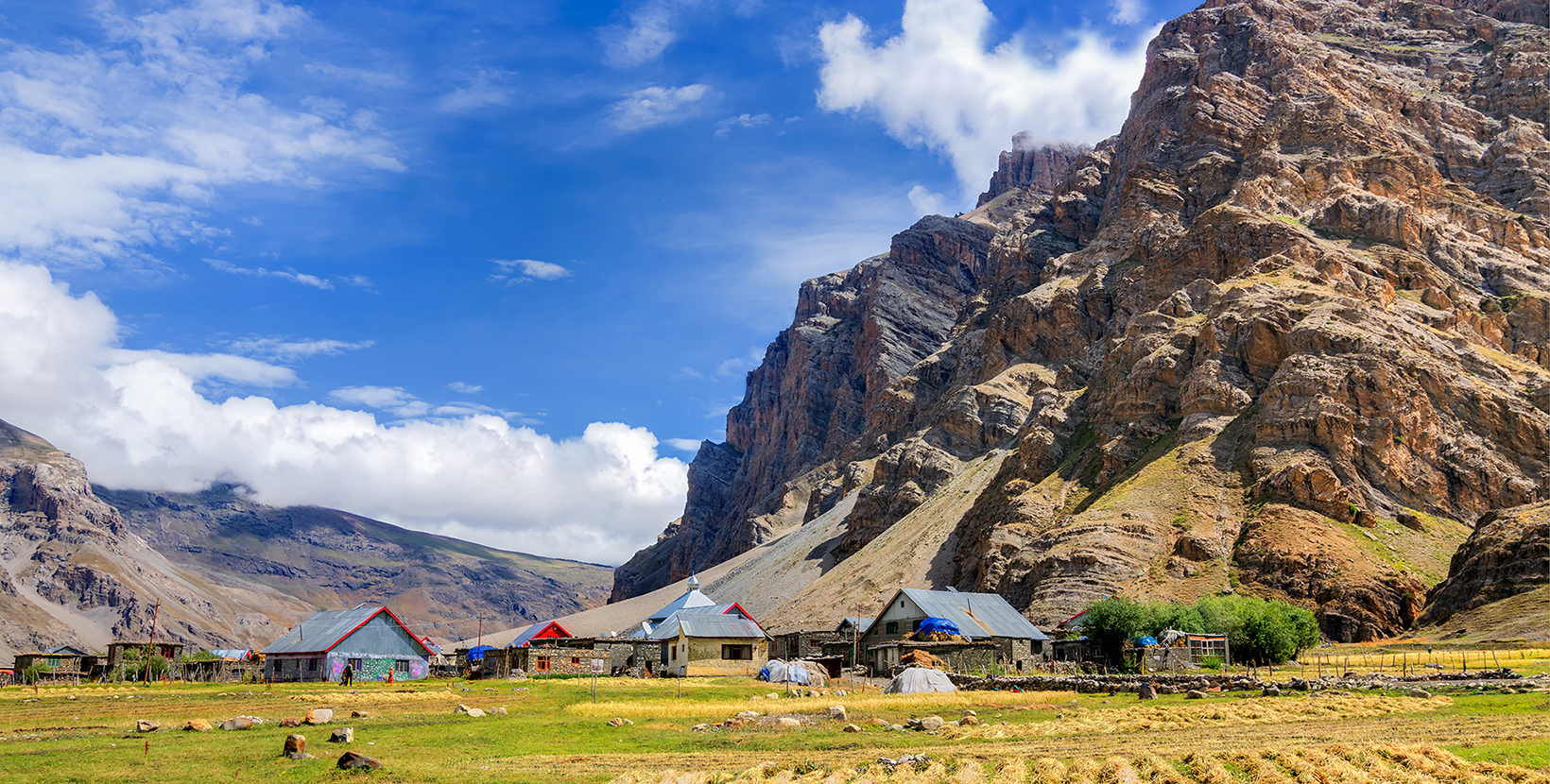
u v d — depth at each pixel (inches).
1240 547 6432.1
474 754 2090.3
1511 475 6934.1
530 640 4817.9
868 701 2967.5
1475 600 5344.5
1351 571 5876.0
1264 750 1935.3
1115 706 2792.8
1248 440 7337.6
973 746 2148.1
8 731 2353.6
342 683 3863.2
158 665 4825.3
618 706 2881.4
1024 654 4480.8
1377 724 2252.7
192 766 1900.8
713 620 4335.6
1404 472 6889.8
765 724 2472.9
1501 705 2450.8
